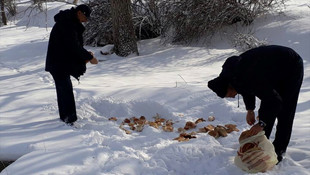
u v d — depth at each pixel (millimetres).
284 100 3816
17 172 4090
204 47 11977
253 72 3566
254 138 3787
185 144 4461
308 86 7043
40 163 4238
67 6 23516
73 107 5641
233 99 6266
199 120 5574
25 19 23766
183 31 12500
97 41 13203
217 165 4047
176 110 6125
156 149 4512
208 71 9008
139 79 8508
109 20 12617
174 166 4082
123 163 4109
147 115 6164
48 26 21453
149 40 13289
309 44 10219
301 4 14258
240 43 10922
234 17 12328
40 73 9555
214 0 11984
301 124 5219
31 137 5117
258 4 12547
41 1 15172
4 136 5199
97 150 4477
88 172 3998
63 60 5508
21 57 12047
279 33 11398
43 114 6137
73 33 5453
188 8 12219
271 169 3865
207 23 12195
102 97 6727
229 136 4859
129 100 6488
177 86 7207
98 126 5441
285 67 3688
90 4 13203
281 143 3986
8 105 6641
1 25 22812
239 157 3861
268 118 3604
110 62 10688
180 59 10562
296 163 4004
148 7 13297
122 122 5730
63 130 5355
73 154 4402
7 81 8945
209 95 6414
